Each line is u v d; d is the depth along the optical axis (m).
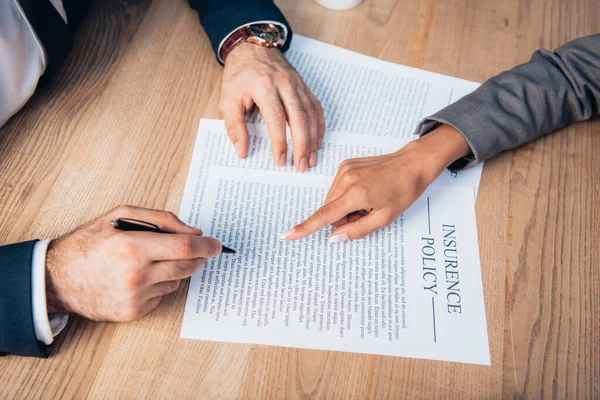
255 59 0.76
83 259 0.52
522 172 0.73
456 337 0.58
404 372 0.56
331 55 0.84
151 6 0.87
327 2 0.89
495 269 0.64
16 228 0.62
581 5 0.93
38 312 0.51
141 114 0.74
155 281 0.54
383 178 0.63
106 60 0.80
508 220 0.68
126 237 0.52
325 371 0.55
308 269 0.62
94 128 0.72
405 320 0.59
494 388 0.56
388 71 0.83
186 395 0.53
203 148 0.72
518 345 0.58
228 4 0.80
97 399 0.52
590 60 0.69
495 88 0.72
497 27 0.90
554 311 0.61
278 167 0.71
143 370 0.54
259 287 0.60
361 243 0.64
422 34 0.88
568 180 0.72
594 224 0.68
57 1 0.72
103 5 0.86
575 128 0.77
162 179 0.68
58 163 0.68
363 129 0.76
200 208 0.66
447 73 0.84
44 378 0.53
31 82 0.69
